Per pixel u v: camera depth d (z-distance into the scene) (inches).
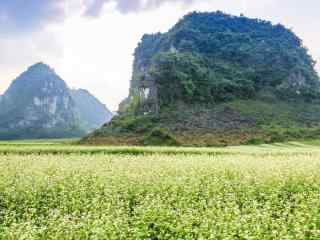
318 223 482.3
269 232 445.4
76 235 425.1
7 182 742.5
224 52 7175.2
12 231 420.2
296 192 749.3
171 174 859.4
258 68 6870.1
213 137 4008.4
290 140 3759.8
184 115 4992.6
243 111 5260.8
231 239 410.9
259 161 1089.4
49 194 676.7
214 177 787.4
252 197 680.4
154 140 3592.5
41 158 1157.7
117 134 4434.1
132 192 690.8
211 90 5866.1
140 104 5418.3
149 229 479.8
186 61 5994.1
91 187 722.8
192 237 436.1
